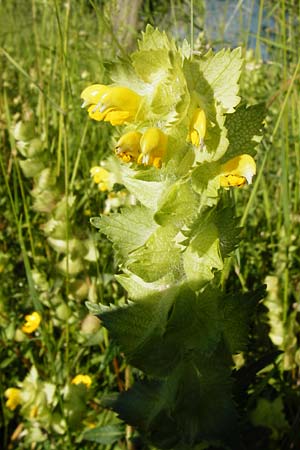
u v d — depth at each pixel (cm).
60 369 21
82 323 21
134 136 12
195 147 12
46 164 20
